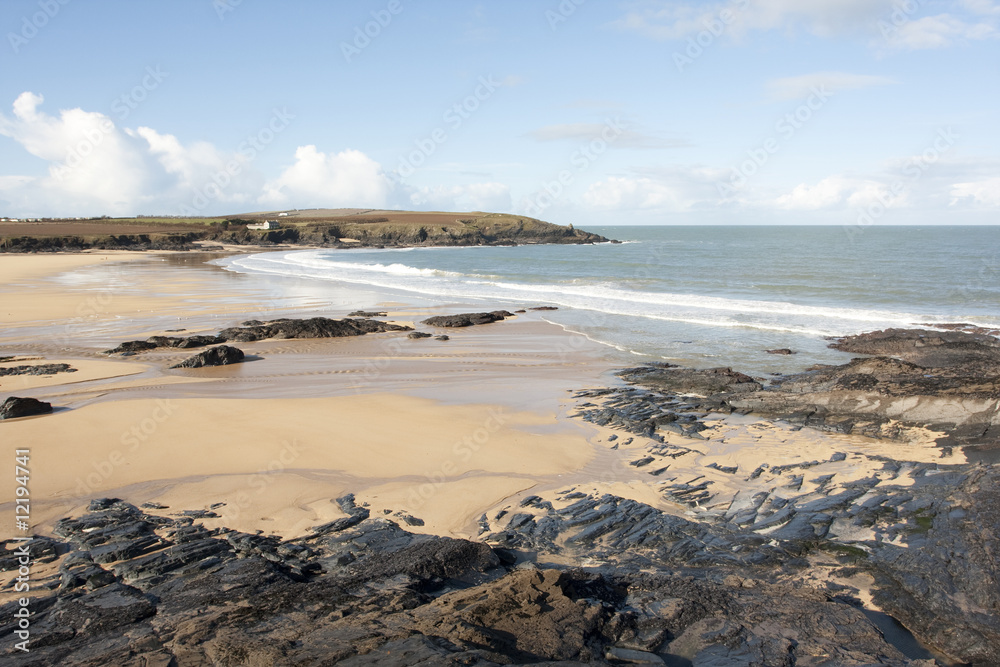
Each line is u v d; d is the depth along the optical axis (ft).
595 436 40.50
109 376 58.18
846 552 25.22
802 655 18.31
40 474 33.63
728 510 29.58
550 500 30.89
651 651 18.51
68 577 22.89
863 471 33.73
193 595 21.38
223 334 77.25
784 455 36.65
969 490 28.35
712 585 22.21
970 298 97.55
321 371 60.54
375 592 21.26
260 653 16.87
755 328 78.64
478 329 84.58
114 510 29.19
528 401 49.03
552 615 19.22
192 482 32.81
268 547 25.54
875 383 46.47
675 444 38.88
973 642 19.52
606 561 25.13
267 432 40.68
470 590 20.68
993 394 39.58
